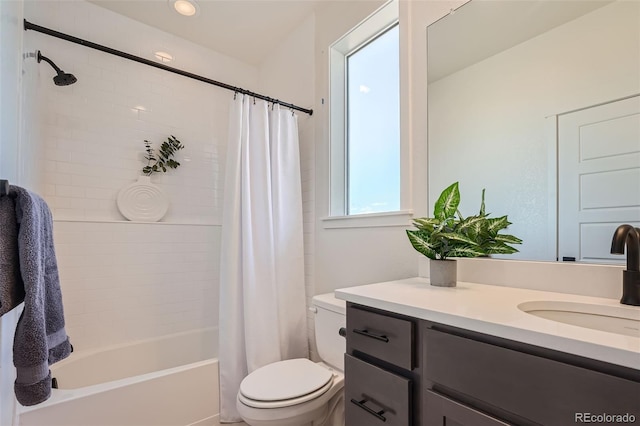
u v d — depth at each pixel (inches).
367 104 74.5
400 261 58.8
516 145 44.5
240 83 108.2
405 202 58.6
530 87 43.6
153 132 90.7
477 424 25.5
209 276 97.0
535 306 33.6
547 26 42.4
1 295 27.1
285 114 79.3
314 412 49.3
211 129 101.6
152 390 59.2
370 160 73.0
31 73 64.9
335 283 73.5
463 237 40.3
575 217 38.5
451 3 53.1
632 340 20.3
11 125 40.3
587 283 36.4
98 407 53.7
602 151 36.8
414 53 58.3
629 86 35.3
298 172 79.7
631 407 18.6
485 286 43.6
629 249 31.3
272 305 69.9
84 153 79.7
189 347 89.1
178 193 94.2
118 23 86.0
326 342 58.3
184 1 80.6
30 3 72.8
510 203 44.7
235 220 68.6
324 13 80.4
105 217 81.9
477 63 49.6
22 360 28.5
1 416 36.9
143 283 85.6
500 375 24.5
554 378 21.7
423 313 30.0
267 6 82.4
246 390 49.1
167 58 94.0
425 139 56.0
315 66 82.9
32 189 65.6
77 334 75.7
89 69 81.4
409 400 30.8
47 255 34.5
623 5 36.2
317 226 80.0
